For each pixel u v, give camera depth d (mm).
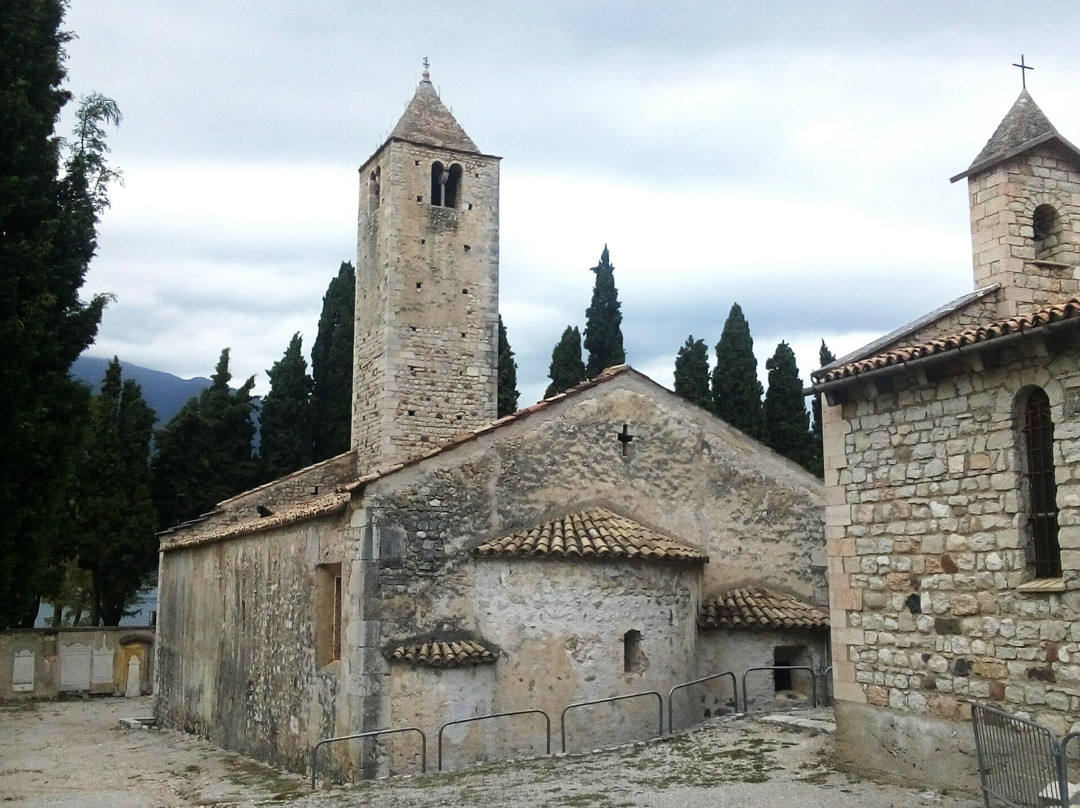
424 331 30406
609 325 45094
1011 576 11469
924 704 12352
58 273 17328
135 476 42250
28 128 16922
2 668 36156
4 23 16938
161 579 30453
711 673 18766
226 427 45219
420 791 13898
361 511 16750
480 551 16953
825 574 20969
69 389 17234
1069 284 15617
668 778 13492
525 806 12250
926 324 14594
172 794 17234
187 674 26641
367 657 16203
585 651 16938
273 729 19953
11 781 19359
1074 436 10906
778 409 43156
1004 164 15523
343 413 46281
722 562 20062
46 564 17047
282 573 20359
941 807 11109
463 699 16172
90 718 30906
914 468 12781
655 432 19906
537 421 18594
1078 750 10484
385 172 31234
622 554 17297
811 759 14102
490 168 32219
